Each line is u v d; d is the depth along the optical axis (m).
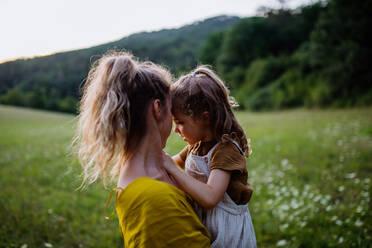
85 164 1.24
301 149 7.87
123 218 1.11
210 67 1.75
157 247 1.04
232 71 52.94
